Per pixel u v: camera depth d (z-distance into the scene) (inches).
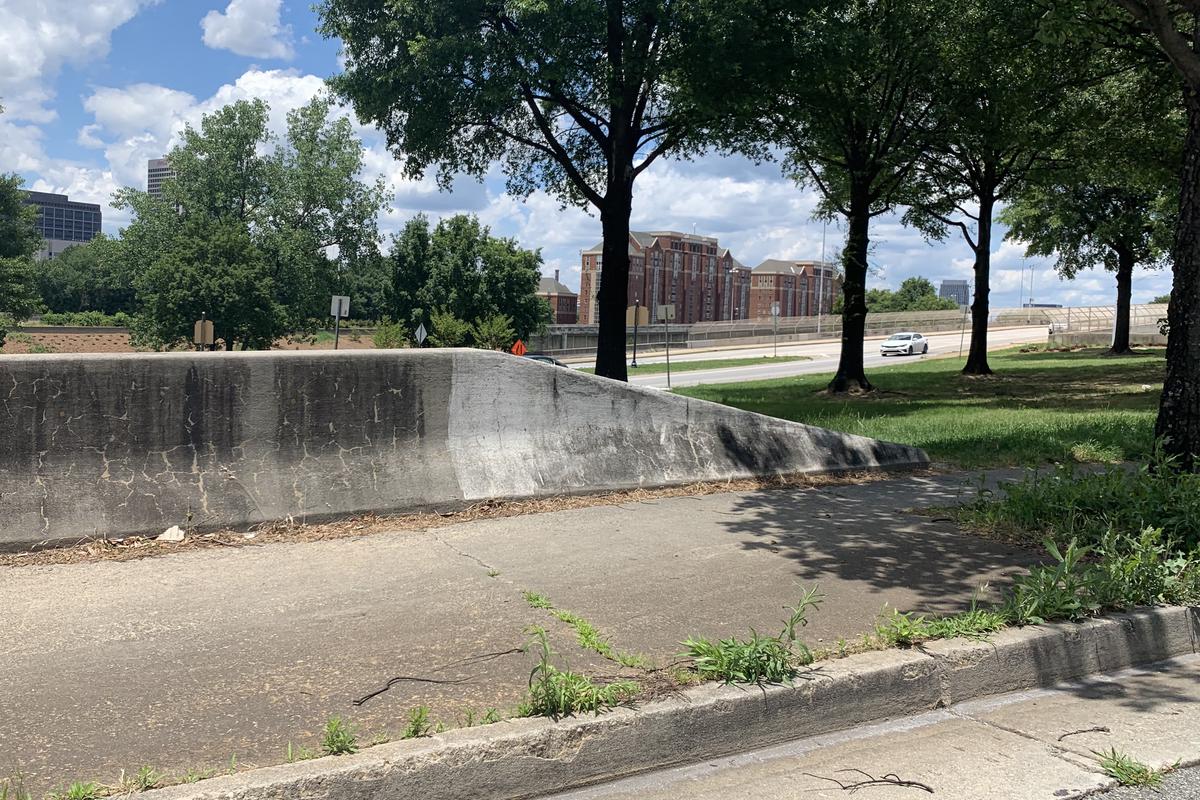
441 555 235.1
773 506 303.7
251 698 147.2
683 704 144.6
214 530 240.5
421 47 713.6
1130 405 710.5
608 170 849.5
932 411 715.4
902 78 912.9
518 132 909.2
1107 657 189.6
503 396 295.1
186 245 2438.5
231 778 117.7
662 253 5502.0
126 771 123.0
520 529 264.2
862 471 369.1
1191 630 202.4
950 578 225.0
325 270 2736.2
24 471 225.1
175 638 173.3
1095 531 251.1
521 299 2861.7
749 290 6427.2
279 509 250.4
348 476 263.9
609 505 298.5
